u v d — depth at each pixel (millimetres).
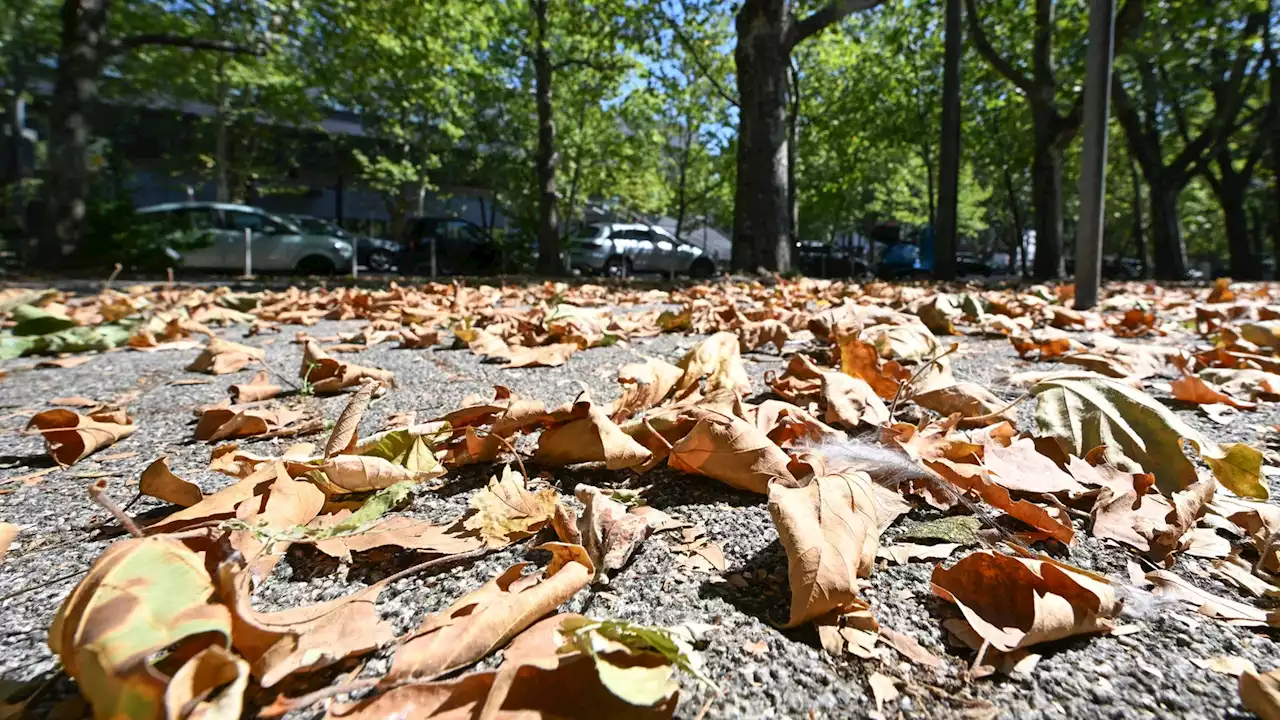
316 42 16594
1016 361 3094
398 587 1099
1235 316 4586
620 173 33094
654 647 793
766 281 10211
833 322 3641
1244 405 2201
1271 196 27609
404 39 15836
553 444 1614
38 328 3770
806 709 827
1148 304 6148
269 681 775
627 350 3596
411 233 20172
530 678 756
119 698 662
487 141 29344
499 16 18297
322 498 1329
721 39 19625
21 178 21781
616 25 17031
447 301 6203
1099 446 1519
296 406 2355
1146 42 15469
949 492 1306
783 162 12016
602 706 740
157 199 34812
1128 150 21891
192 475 1675
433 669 810
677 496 1464
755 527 1312
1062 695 850
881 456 1433
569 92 26797
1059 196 16734
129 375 3049
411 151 32969
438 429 1645
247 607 815
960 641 954
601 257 21875
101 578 752
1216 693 852
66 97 12828
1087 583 958
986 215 45094
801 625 989
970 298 4773
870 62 24984
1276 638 964
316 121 25797
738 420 1521
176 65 19109
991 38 18859
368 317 5527
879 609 1030
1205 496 1289
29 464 1778
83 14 12922
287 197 37062
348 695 829
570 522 1209
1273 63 20984
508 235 20578
